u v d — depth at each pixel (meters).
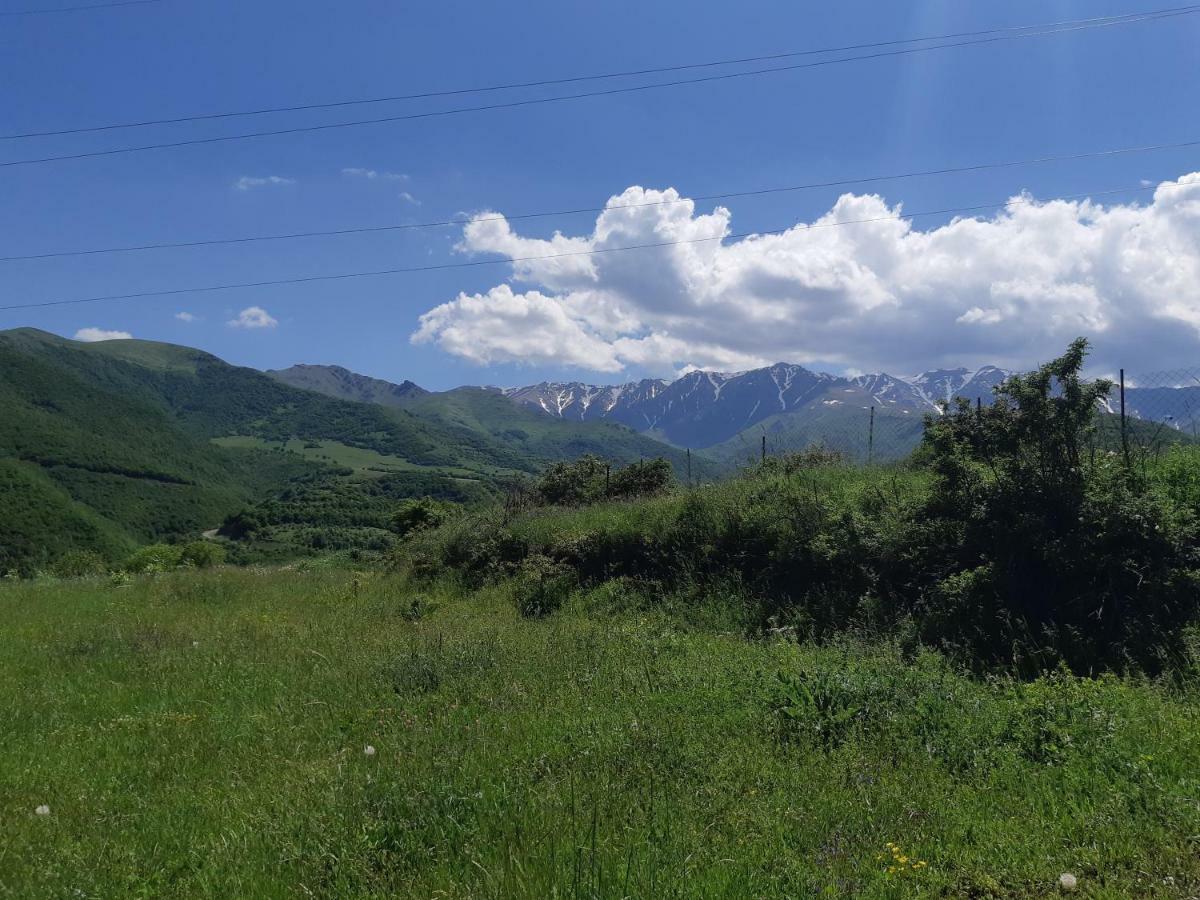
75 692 8.07
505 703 6.78
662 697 6.46
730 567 11.34
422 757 5.43
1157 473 8.77
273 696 7.65
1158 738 5.07
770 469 14.29
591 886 3.41
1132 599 7.64
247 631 11.27
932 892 3.56
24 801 5.20
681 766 5.00
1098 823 4.10
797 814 4.32
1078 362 8.54
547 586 13.12
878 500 10.44
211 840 4.41
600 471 21.69
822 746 5.33
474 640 9.40
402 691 7.53
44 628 12.31
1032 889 3.62
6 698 7.86
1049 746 4.98
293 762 5.74
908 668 6.90
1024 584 8.25
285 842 4.22
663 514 13.16
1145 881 3.62
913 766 4.93
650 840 3.97
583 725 5.87
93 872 4.10
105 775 5.70
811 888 3.58
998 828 4.12
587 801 4.46
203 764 5.94
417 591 15.16
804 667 6.96
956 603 8.19
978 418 9.23
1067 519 8.29
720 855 3.85
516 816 4.27
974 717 5.63
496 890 3.50
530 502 20.77
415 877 3.78
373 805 4.53
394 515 24.91
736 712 5.96
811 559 10.32
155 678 8.61
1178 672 6.62
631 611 11.34
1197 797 4.26
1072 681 6.03
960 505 8.99
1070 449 8.68
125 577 19.64
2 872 4.13
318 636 10.72
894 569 9.46
